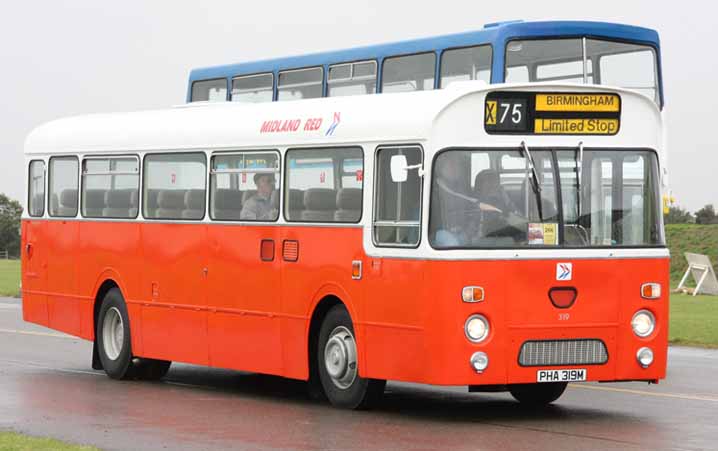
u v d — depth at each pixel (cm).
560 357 1423
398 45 2228
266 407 1560
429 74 2172
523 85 1429
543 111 1441
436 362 1389
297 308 1597
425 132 1410
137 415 1477
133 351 1902
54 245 2086
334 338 1546
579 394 1700
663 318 1475
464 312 1387
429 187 1402
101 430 1345
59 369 2042
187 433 1325
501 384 1440
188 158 1805
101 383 1861
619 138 1476
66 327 2056
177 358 1819
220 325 1736
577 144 1455
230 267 1716
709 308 3244
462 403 1603
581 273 1430
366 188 1491
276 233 1634
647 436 1302
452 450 1206
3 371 1995
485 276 1394
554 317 1416
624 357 1451
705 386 1784
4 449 1157
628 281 1454
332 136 1548
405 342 1427
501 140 1427
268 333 1648
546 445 1238
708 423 1407
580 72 2131
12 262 8606
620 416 1470
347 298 1512
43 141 2123
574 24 2114
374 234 1478
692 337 2500
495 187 1419
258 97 2555
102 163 1986
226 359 1728
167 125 1861
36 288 2128
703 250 5162
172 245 1825
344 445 1241
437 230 1399
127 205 1927
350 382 1528
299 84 2453
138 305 1892
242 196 1700
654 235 1486
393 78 2238
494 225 1410
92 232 1995
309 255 1577
